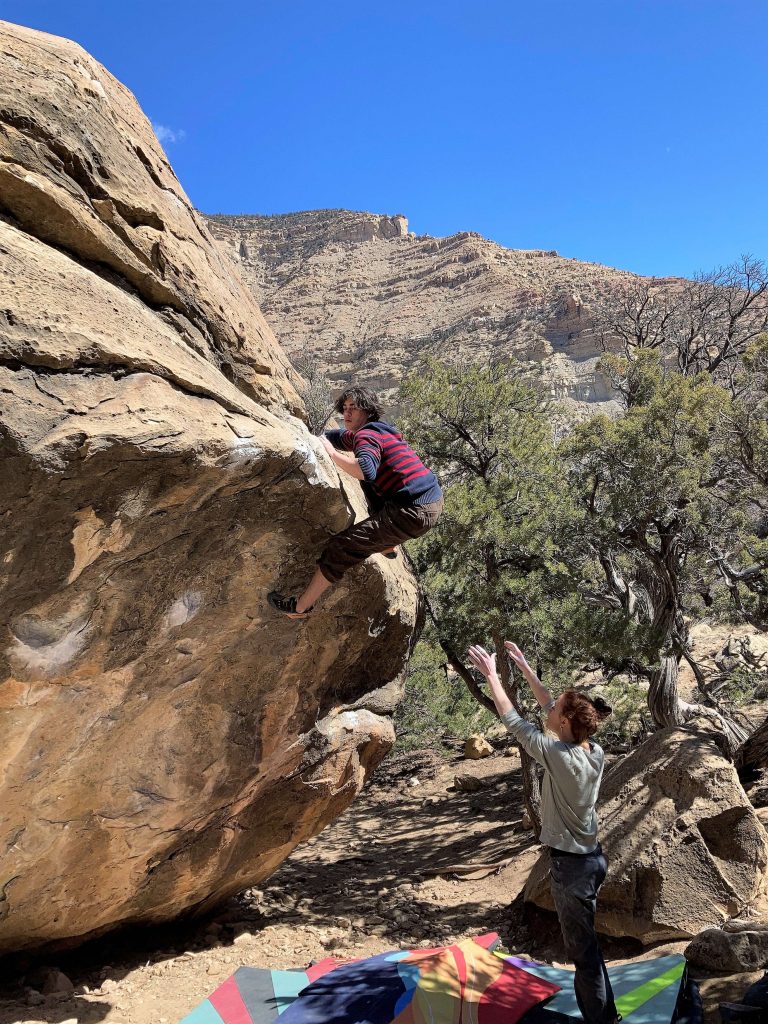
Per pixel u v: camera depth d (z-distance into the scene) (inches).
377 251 7568.9
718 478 378.3
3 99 134.3
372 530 166.7
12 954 210.8
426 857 478.0
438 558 388.2
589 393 3570.4
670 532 374.0
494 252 6717.5
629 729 480.4
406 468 167.8
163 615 163.3
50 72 143.0
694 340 842.2
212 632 179.2
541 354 4052.7
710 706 431.5
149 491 136.6
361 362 5206.7
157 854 211.8
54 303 124.3
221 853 231.9
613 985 189.2
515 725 162.4
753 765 394.9
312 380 1280.8
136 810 192.7
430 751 820.0
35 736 157.9
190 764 198.5
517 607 377.1
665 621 383.6
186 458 135.7
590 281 5255.9
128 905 220.1
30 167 136.9
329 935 273.4
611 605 439.2
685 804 265.9
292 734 223.0
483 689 475.2
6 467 115.2
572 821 159.8
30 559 129.3
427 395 415.8
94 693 162.7
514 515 387.9
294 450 159.0
